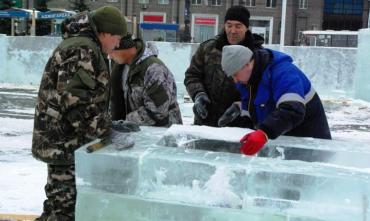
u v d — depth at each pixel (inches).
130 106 127.3
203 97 136.3
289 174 77.4
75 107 95.1
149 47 125.5
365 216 75.2
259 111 109.7
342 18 2149.4
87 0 1786.4
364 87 458.0
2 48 530.0
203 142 98.7
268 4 1861.5
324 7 2130.9
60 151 99.0
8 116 363.3
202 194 80.6
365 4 2106.3
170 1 1820.9
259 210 78.9
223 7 1840.6
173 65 469.7
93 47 97.2
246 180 79.0
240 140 93.1
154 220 83.2
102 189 84.4
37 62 525.3
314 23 1924.2
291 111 95.7
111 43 103.1
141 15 1831.9
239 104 123.8
